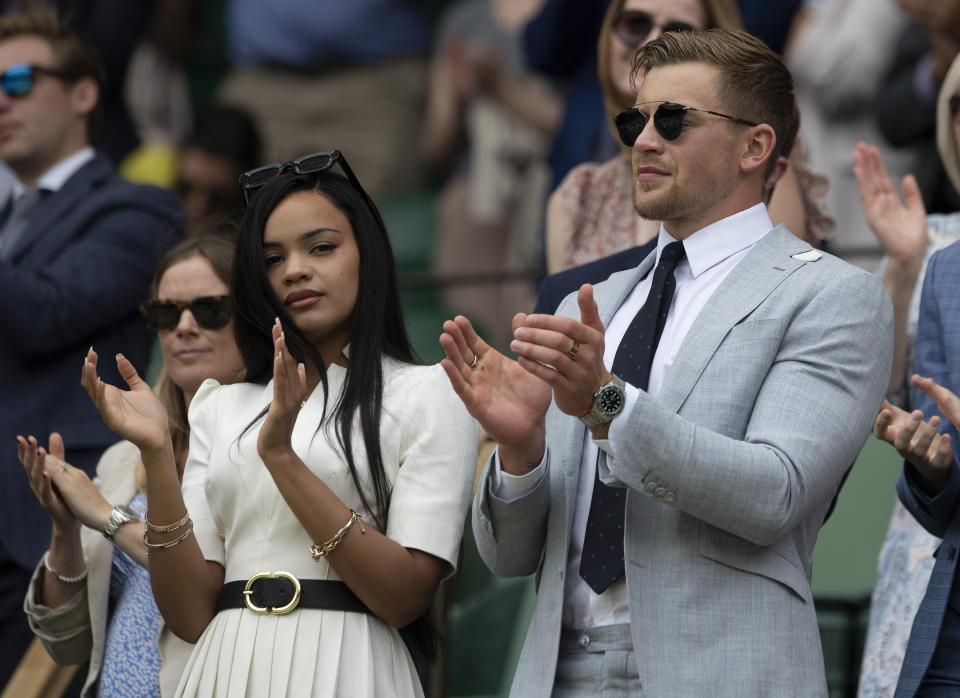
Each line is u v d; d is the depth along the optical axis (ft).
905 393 50.93
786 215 51.34
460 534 39.22
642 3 54.03
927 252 52.39
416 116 108.06
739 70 39.86
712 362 37.06
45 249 62.39
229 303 51.42
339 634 37.88
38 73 65.26
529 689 37.01
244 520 39.22
